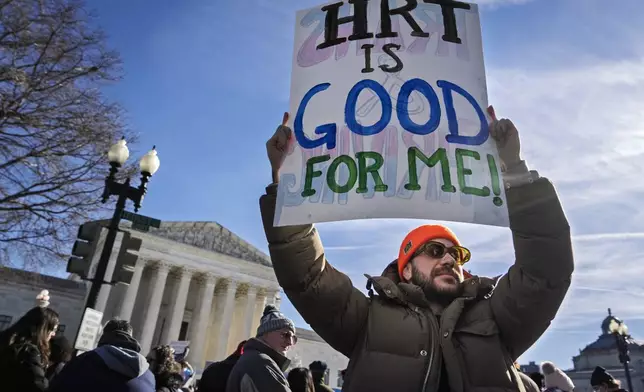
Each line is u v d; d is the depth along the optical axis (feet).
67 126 43.34
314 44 8.66
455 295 7.62
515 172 6.91
